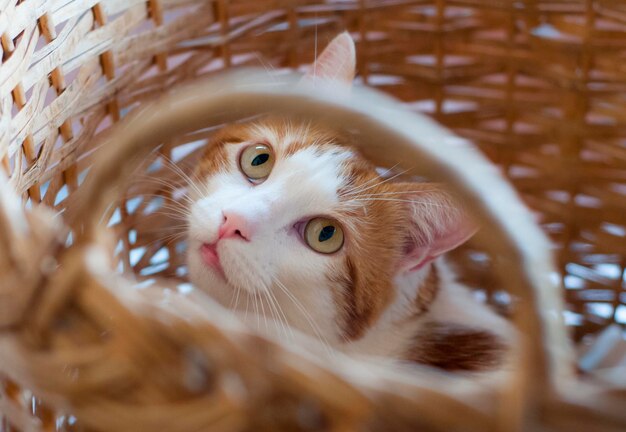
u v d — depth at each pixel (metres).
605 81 0.54
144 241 0.49
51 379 0.28
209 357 0.26
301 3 0.55
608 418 0.25
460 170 0.26
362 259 0.44
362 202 0.44
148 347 0.27
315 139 0.45
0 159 0.35
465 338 0.46
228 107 0.27
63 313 0.28
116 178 0.28
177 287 0.45
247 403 0.26
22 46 0.38
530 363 0.25
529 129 0.57
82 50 0.44
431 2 0.56
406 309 0.46
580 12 0.54
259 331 0.27
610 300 0.55
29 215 0.29
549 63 0.55
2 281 0.28
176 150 0.54
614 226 0.55
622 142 0.55
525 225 0.26
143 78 0.49
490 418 0.25
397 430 0.26
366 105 0.26
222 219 0.42
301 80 0.39
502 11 0.55
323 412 0.26
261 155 0.45
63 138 0.43
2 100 0.36
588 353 0.47
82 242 0.28
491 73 0.56
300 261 0.43
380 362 0.44
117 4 0.46
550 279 0.27
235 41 0.54
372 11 0.56
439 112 0.57
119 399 0.27
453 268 0.52
